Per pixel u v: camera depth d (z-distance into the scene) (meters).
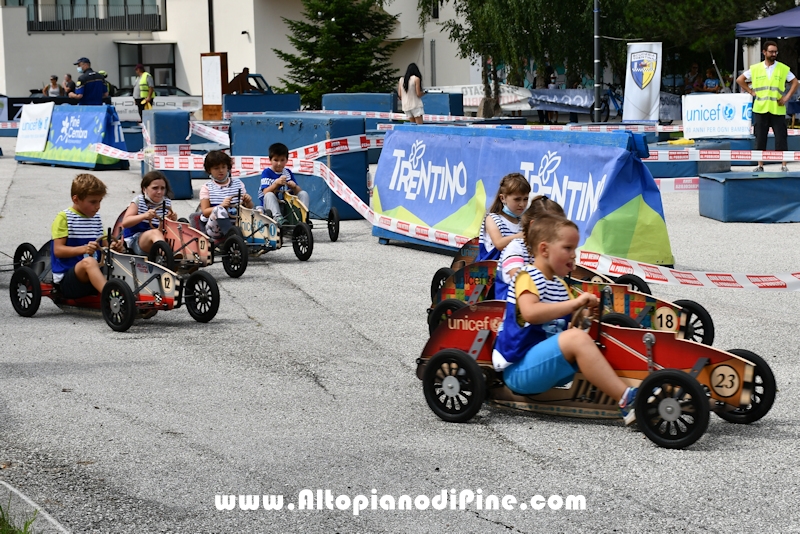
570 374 5.76
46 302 9.96
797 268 11.13
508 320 5.89
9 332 8.56
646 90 26.03
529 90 37.09
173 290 8.61
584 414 5.91
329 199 15.94
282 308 9.52
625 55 35.28
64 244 9.02
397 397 6.59
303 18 45.53
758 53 35.81
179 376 7.12
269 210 12.33
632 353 5.75
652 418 5.52
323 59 39.16
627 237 10.28
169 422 6.07
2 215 16.48
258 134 17.44
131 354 7.77
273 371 7.25
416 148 13.17
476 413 5.99
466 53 39.19
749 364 5.58
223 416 6.19
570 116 37.81
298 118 16.64
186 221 11.52
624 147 10.30
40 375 7.16
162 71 49.44
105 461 5.42
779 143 19.78
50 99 39.81
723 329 8.38
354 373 7.20
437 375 6.09
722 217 14.84
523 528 4.54
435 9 46.66
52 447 5.64
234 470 5.28
